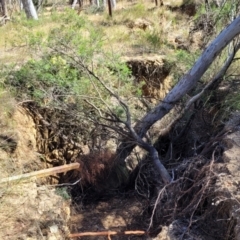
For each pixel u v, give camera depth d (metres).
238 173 4.04
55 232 3.81
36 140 6.11
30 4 12.20
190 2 13.24
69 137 6.33
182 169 4.97
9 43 8.30
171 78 8.19
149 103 7.20
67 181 6.04
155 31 10.11
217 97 6.38
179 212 4.31
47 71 6.04
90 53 6.01
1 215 3.90
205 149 5.04
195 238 3.79
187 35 9.91
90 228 5.34
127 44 9.02
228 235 3.58
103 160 6.17
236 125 5.24
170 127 6.62
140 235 5.04
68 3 20.97
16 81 6.23
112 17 12.26
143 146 5.55
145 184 6.17
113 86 6.27
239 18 5.30
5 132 5.39
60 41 5.94
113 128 5.67
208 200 4.09
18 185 4.43
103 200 6.11
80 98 5.83
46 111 6.27
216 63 6.74
